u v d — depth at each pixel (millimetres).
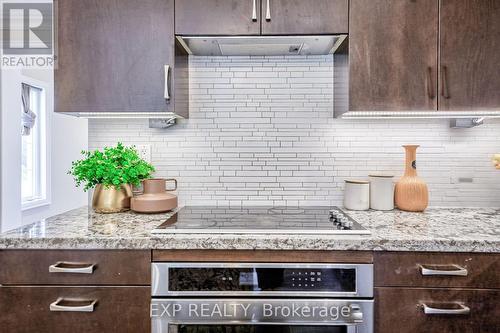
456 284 1003
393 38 1280
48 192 3932
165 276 1018
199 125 1640
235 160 1643
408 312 1008
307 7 1288
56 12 1311
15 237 1025
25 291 1024
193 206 1631
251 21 1298
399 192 1497
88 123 1649
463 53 1273
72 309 999
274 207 1598
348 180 1593
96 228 1148
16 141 2832
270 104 1630
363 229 1094
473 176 1601
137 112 1342
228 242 1008
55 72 1313
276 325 1021
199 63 1625
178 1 1306
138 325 1025
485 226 1183
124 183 1453
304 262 1015
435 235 1047
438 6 1275
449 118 1581
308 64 1618
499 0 1270
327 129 1627
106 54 1314
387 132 1622
